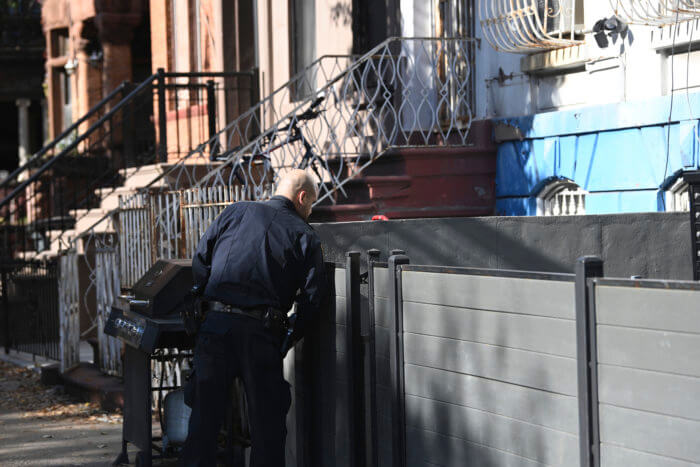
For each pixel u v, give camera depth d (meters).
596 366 5.47
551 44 14.31
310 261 8.53
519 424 6.15
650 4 12.60
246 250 8.73
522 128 15.16
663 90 12.77
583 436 5.52
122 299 11.41
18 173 25.94
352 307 8.09
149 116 29.89
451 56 16.58
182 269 10.30
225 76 23.58
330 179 16.05
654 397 5.11
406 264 7.47
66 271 16.53
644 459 5.17
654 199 12.79
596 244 10.35
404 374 7.40
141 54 34.94
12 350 21.22
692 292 4.90
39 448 12.13
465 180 16.14
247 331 8.59
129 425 10.86
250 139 23.89
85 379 15.56
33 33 43.06
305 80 22.19
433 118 16.25
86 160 29.92
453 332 6.80
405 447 7.41
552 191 15.09
